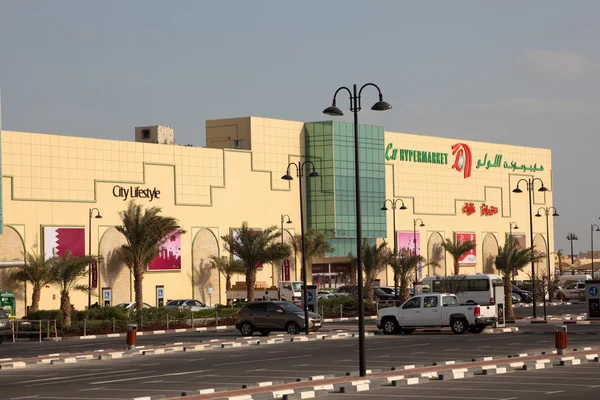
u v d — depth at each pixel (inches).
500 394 951.6
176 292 3452.3
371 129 4234.7
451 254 4635.8
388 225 4360.2
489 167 4980.3
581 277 4485.7
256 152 3846.0
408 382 1061.1
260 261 3380.9
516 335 1910.7
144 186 3393.2
